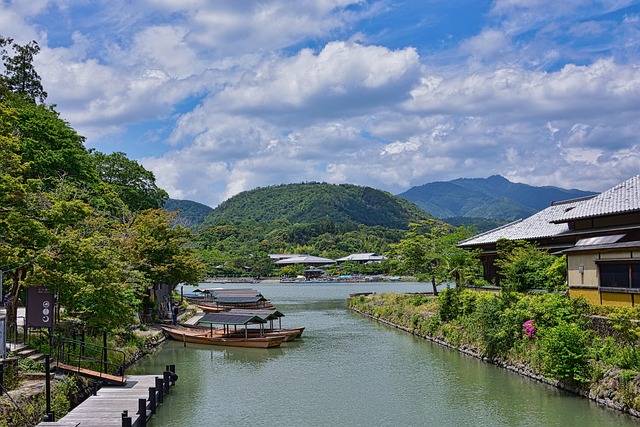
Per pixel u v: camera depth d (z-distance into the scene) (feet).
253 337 150.41
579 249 97.55
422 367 115.44
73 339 100.78
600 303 92.43
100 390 89.56
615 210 103.24
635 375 74.90
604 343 84.84
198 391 99.86
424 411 84.53
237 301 240.53
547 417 76.95
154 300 188.34
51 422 69.51
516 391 91.30
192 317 221.87
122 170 221.66
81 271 94.32
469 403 87.15
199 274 197.16
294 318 218.79
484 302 118.62
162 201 237.86
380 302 225.76
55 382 79.77
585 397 83.41
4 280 97.55
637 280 83.71
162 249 170.40
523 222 162.09
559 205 157.69
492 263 166.91
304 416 83.71
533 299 107.86
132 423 71.10
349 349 142.10
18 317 111.14
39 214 94.79
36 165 136.46
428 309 171.63
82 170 157.28
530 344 101.91
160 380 90.02
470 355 122.62
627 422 72.28
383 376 109.19
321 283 483.51
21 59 185.06
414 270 207.82
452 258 180.55
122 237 143.74
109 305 96.73
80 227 120.67
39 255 86.74
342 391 98.53
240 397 95.14
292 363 125.49
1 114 91.50
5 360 75.61
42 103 176.55
